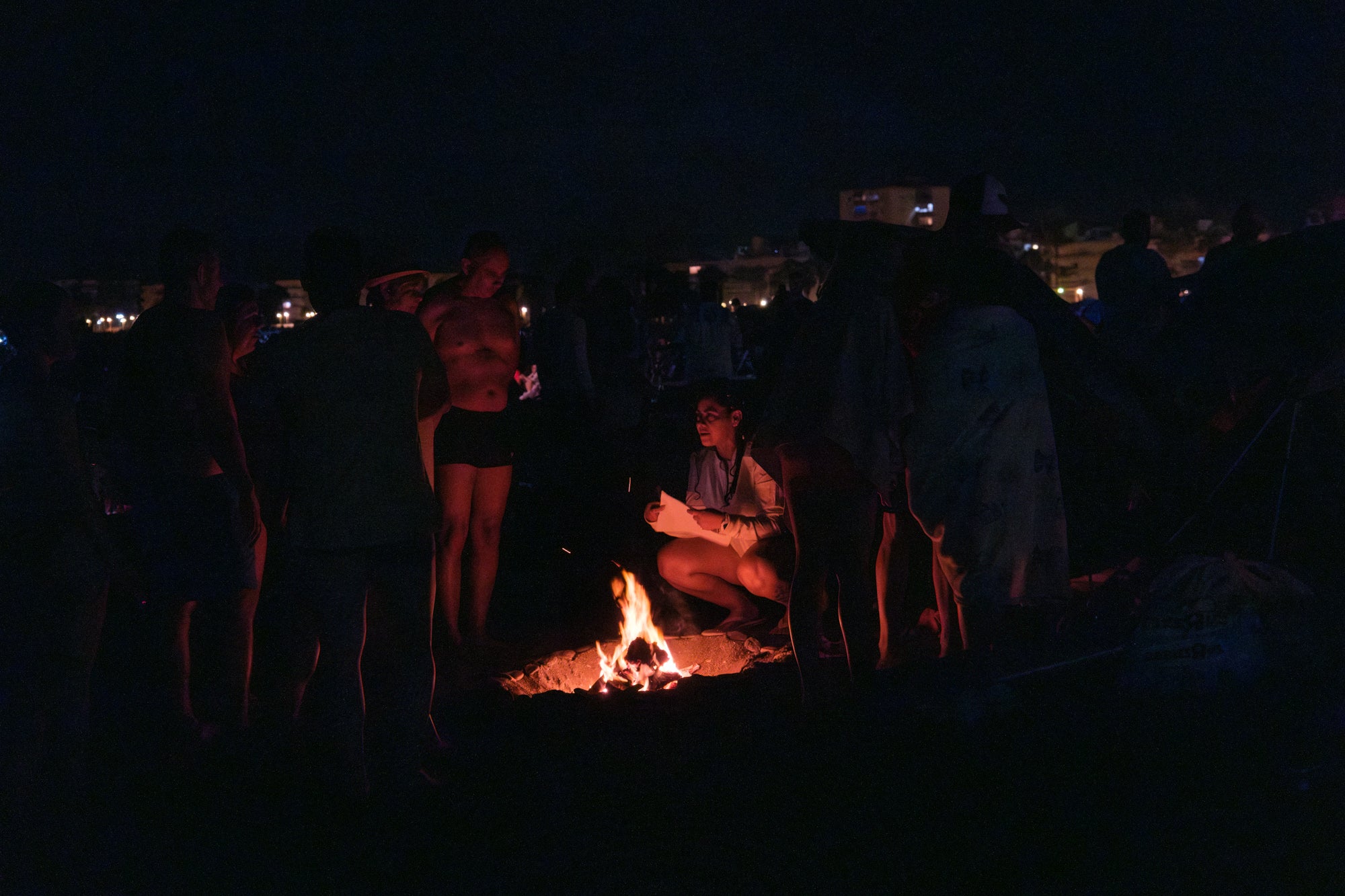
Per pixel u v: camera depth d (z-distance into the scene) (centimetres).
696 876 287
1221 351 440
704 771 355
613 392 912
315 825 340
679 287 1262
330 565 351
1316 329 423
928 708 385
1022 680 403
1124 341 742
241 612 430
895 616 482
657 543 773
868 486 411
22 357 361
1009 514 384
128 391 397
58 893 306
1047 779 327
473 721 443
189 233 393
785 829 309
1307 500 438
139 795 373
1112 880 268
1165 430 441
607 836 313
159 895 301
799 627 408
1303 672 378
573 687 542
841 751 361
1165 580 399
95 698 491
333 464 349
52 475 360
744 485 605
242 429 477
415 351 369
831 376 399
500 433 555
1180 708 371
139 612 641
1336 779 312
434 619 562
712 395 599
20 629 358
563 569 730
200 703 462
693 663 561
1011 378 385
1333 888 257
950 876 277
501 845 314
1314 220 800
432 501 364
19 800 349
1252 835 285
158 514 399
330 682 357
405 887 293
